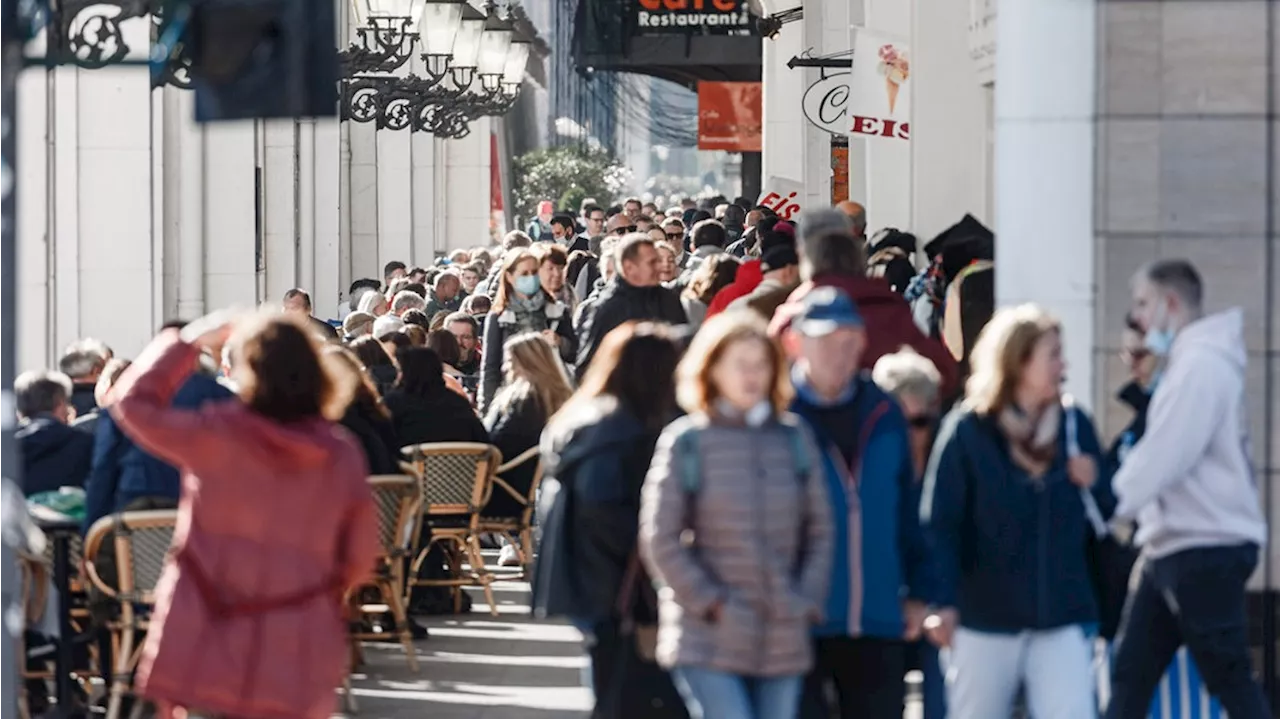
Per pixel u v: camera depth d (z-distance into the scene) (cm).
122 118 3525
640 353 1684
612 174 13425
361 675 2597
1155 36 1955
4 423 1462
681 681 1542
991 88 3572
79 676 2294
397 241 7956
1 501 1468
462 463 2981
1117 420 1977
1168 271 1722
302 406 1590
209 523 1585
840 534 1616
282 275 5375
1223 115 1953
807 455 1538
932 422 1911
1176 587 1747
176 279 4262
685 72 10850
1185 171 1958
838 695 1673
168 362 1609
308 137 5738
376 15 4441
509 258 3475
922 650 1875
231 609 1579
